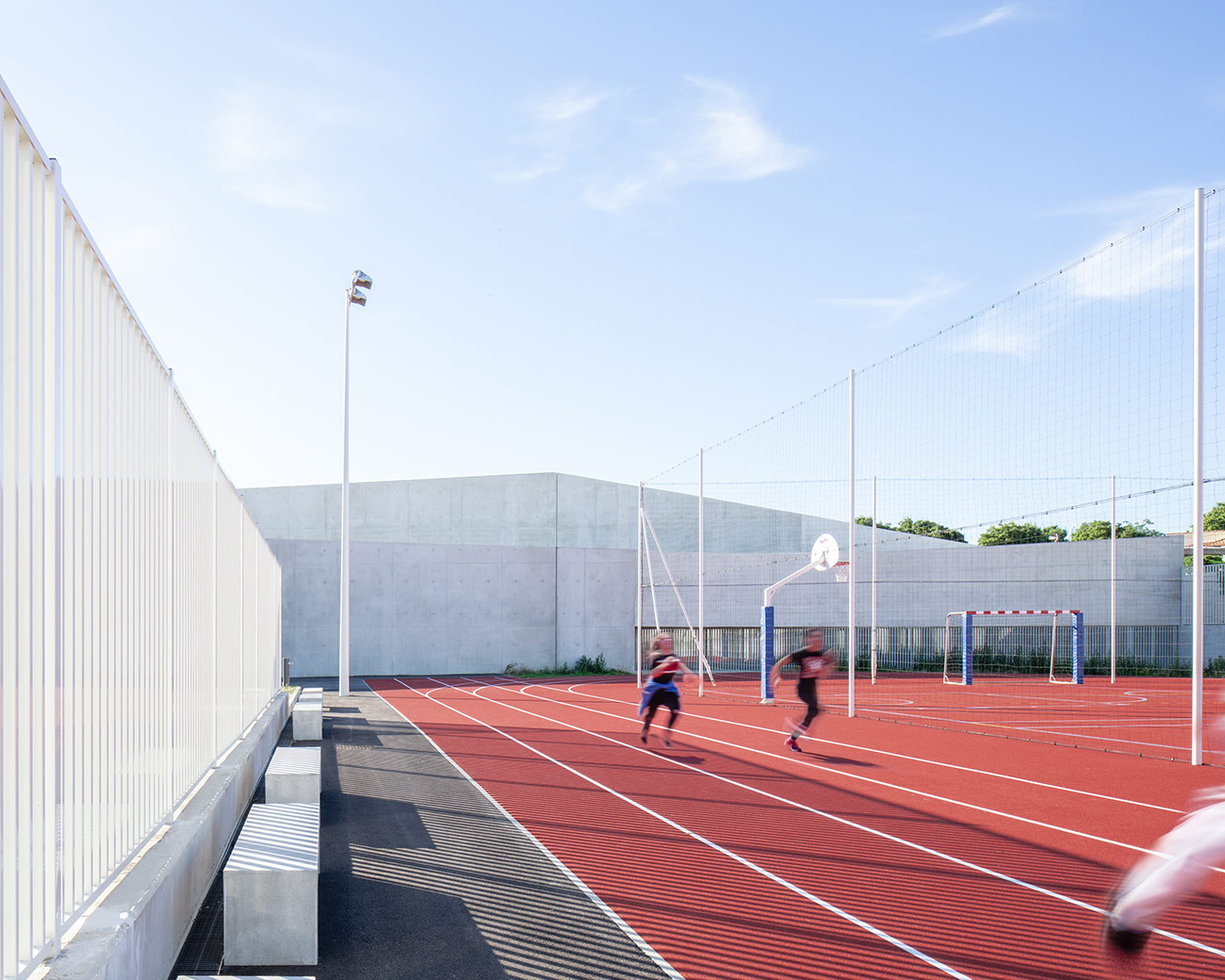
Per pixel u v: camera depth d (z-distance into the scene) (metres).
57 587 3.66
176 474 6.39
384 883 6.95
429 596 34.12
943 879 7.11
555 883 6.96
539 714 19.92
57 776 3.66
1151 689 30.08
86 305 4.16
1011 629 39.53
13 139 3.18
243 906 5.33
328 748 14.34
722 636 38.12
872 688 29.98
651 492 47.19
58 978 3.40
